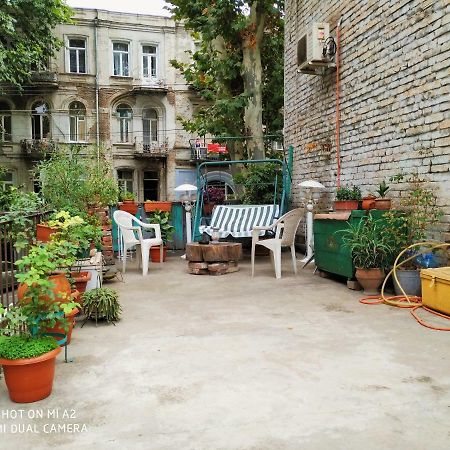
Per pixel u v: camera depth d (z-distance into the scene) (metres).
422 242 5.54
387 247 5.55
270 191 11.38
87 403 2.74
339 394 2.79
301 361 3.36
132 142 25.48
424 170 5.90
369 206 6.24
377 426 2.40
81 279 4.82
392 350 3.58
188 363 3.37
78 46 24.62
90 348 3.76
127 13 24.80
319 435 2.32
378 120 6.95
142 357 3.52
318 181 9.20
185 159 25.77
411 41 6.12
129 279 7.24
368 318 4.57
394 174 6.55
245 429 2.40
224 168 26.00
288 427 2.41
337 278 6.84
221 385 2.96
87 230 4.93
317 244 7.00
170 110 25.66
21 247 4.16
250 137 13.77
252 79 13.79
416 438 2.29
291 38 10.50
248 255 9.88
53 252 3.66
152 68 25.69
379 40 6.86
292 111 10.52
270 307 5.11
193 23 14.75
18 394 2.75
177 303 5.43
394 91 6.52
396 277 5.37
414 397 2.74
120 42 25.09
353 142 7.73
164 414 2.58
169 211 10.00
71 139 24.77
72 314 3.66
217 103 13.74
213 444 2.26
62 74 24.20
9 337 2.95
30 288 3.05
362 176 7.46
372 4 7.02
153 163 25.75
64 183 7.99
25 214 5.30
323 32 8.16
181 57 25.66
